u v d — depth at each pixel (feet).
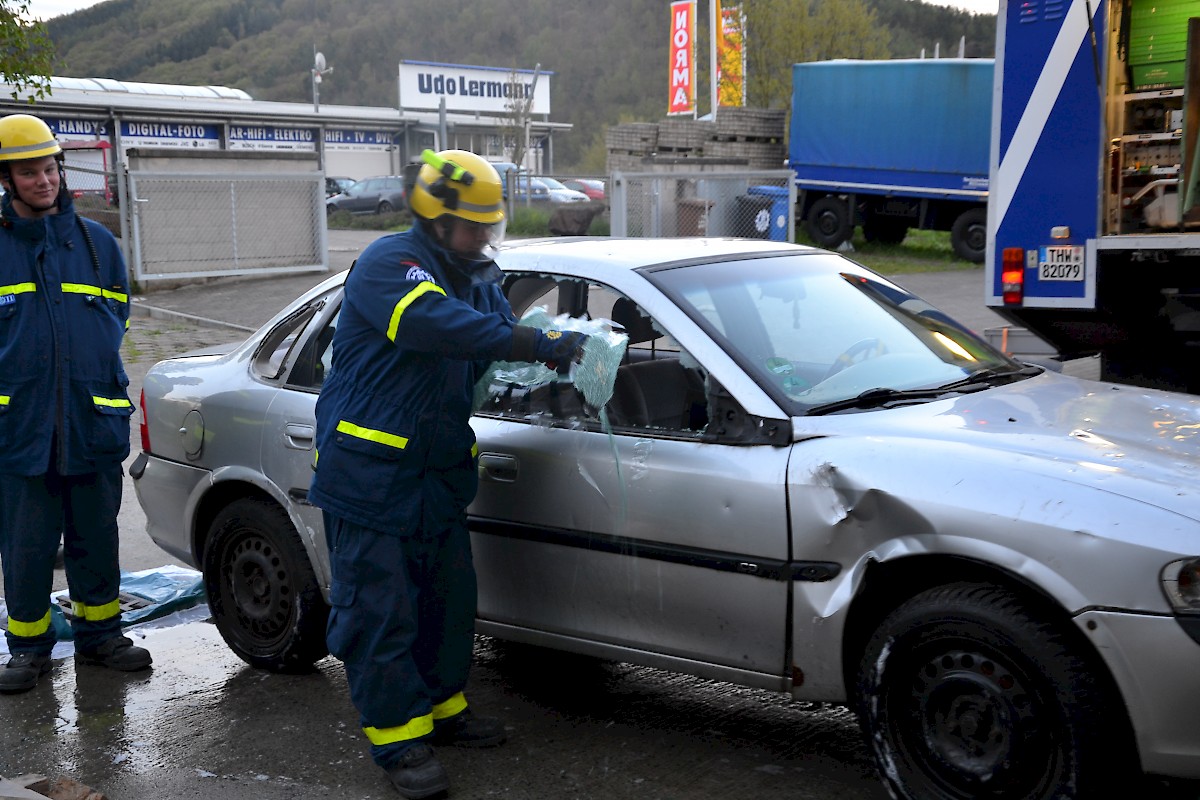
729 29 104.01
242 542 15.25
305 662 15.02
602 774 12.10
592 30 486.38
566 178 74.95
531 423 12.75
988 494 9.90
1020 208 24.98
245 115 159.43
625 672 14.97
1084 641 9.52
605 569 12.11
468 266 11.78
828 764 12.16
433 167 11.55
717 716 13.50
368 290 11.35
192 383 16.02
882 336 13.24
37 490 14.75
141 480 16.62
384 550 11.63
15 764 12.90
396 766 11.76
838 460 10.70
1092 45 23.40
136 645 16.44
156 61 597.93
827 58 104.17
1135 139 23.72
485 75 217.77
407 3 545.85
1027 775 9.80
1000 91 24.89
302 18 585.63
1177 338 24.62
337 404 11.80
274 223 62.03
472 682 14.75
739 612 11.27
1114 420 11.50
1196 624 9.01
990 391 12.48
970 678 10.00
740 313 12.63
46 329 14.55
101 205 62.18
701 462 11.45
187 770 12.61
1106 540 9.32
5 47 39.55
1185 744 9.18
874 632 10.54
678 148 87.61
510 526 12.77
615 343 11.21
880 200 70.49
